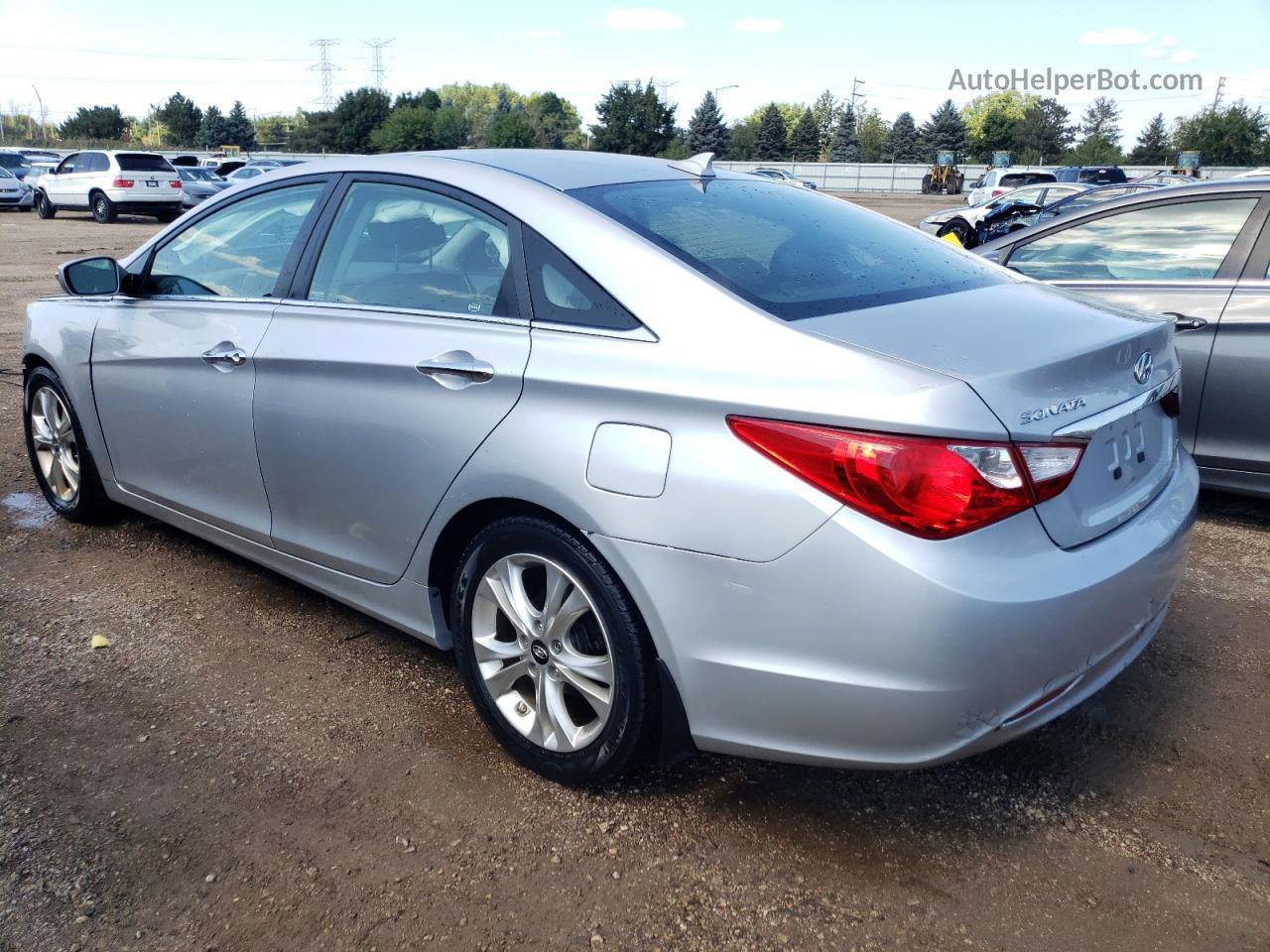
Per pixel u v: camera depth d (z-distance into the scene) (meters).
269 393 3.18
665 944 2.13
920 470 2.01
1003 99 105.94
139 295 3.85
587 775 2.55
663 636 2.30
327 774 2.71
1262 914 2.21
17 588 3.85
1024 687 2.12
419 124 75.31
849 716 2.13
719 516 2.17
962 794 2.64
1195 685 3.18
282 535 3.32
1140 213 4.82
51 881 2.30
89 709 3.02
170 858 2.38
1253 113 72.69
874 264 2.78
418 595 2.91
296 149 79.75
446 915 2.21
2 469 5.32
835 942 2.13
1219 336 4.41
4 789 2.63
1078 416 2.22
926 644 2.02
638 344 2.36
